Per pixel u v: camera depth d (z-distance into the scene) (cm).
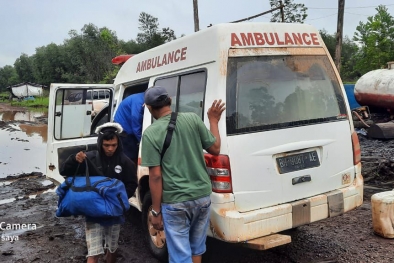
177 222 325
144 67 511
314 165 395
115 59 655
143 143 323
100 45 5953
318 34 433
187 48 414
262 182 366
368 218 524
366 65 3234
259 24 392
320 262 406
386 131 937
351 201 414
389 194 467
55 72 7369
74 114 579
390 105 1173
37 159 1245
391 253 416
